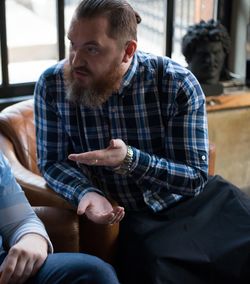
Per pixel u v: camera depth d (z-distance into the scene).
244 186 2.84
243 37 2.75
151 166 1.54
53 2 2.38
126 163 1.51
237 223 1.61
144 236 1.56
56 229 1.49
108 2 1.46
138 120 1.62
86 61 1.46
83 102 1.52
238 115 2.66
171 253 1.50
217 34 2.51
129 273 1.59
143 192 1.66
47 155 1.68
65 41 2.42
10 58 2.38
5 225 1.45
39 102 1.66
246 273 1.55
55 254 1.41
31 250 1.36
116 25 1.46
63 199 1.58
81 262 1.35
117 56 1.49
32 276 1.37
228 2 2.78
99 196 1.53
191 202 1.69
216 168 2.72
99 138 1.63
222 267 1.52
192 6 2.71
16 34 2.35
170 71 1.60
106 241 1.55
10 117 1.91
